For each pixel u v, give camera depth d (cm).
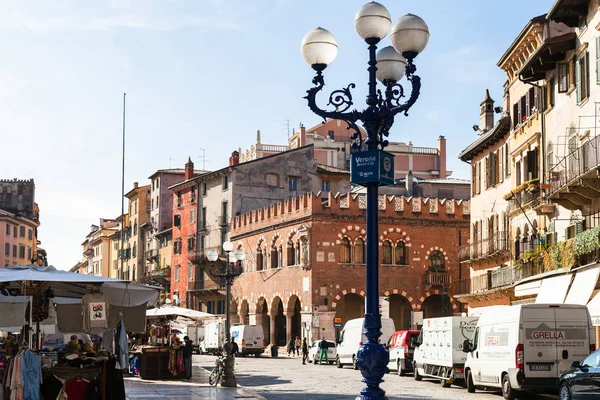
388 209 7544
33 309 2220
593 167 3325
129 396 2844
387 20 1548
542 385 2755
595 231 3362
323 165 9819
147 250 12262
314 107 1599
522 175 4806
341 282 7394
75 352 2439
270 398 2997
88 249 16788
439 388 3484
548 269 3991
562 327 2788
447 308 7456
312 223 7400
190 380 3775
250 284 8562
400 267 7494
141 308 2545
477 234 5909
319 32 1593
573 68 3925
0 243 11081
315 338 7244
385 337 5391
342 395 3108
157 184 11775
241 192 9150
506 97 5156
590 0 3669
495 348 2962
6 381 1964
